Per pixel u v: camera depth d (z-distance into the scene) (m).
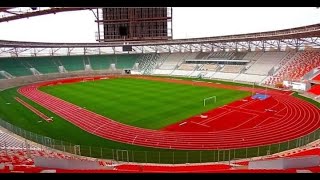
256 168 14.49
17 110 35.16
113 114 32.03
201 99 39.03
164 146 22.67
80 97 42.41
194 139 23.94
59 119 30.66
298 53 56.34
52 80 65.44
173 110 33.16
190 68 71.31
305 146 21.89
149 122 28.77
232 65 64.94
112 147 22.70
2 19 27.88
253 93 43.38
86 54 81.38
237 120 28.91
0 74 59.41
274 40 60.25
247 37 56.44
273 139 23.59
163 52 83.56
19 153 19.98
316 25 40.97
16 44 59.56
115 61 81.50
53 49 76.19
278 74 53.66
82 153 21.59
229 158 19.83
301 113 31.41
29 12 25.36
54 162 14.88
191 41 69.00
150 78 65.12
